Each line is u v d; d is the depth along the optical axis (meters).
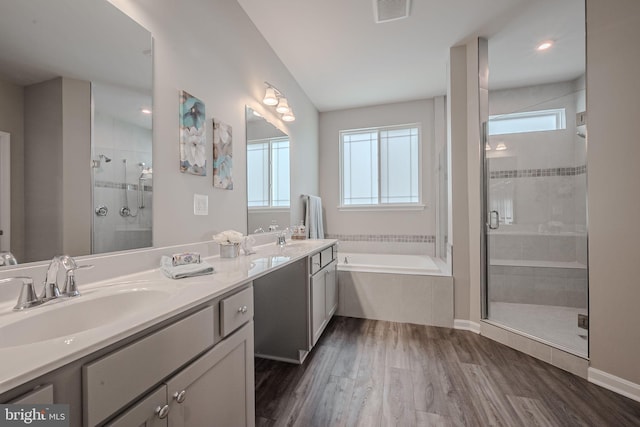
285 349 1.89
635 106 1.51
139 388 0.64
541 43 2.42
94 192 1.03
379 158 3.84
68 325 0.77
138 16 1.21
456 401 1.47
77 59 0.99
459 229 2.49
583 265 2.14
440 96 3.50
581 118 2.01
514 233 2.61
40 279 0.87
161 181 1.32
